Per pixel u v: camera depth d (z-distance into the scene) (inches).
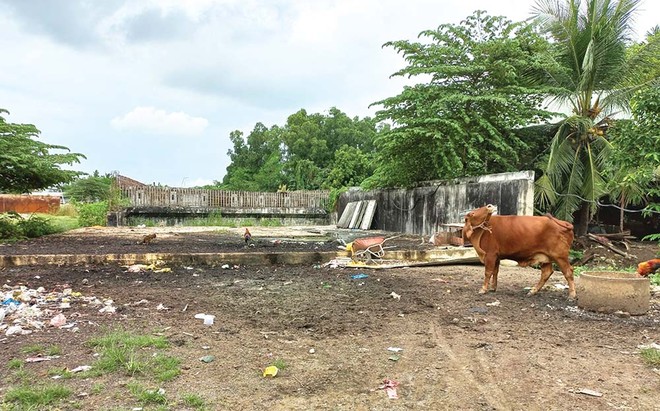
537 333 203.5
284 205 1194.6
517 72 652.7
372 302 261.7
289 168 1615.4
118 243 584.4
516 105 633.0
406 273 367.2
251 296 275.9
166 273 361.4
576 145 642.2
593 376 154.6
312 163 1549.0
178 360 162.4
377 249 423.5
